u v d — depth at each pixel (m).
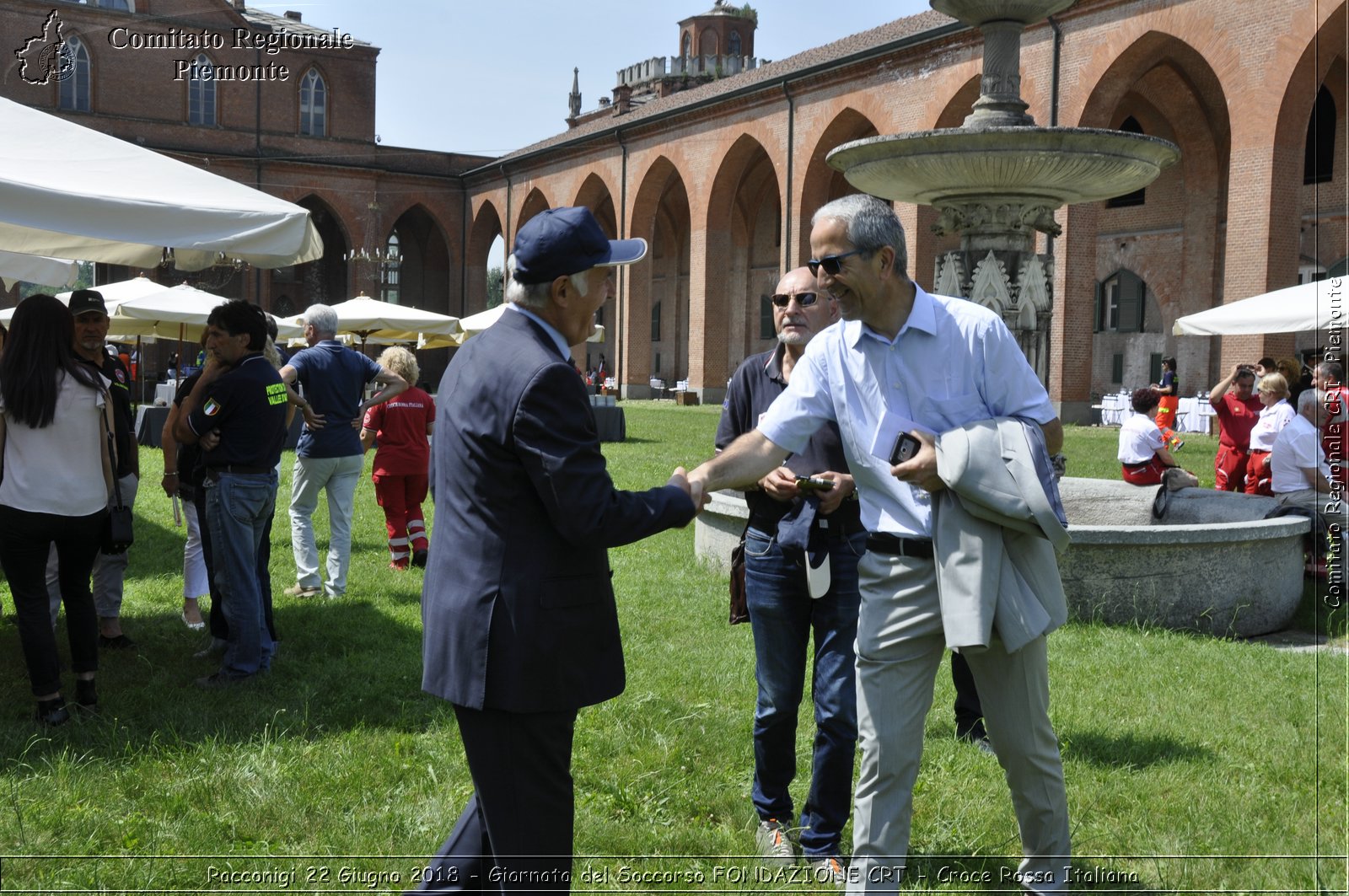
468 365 2.83
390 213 54.97
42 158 5.61
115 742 4.86
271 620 6.53
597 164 47.38
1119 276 34.28
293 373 7.93
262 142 51.22
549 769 2.82
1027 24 8.92
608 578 2.90
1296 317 11.84
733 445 3.27
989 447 2.97
